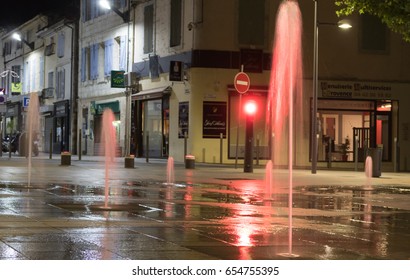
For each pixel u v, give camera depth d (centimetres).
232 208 1262
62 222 975
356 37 3231
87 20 4359
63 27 4750
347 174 2484
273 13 3116
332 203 1435
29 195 1380
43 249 746
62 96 4766
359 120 3250
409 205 1408
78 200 1308
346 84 3203
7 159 3209
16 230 884
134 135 3631
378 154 2333
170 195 1495
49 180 1798
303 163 3164
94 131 4194
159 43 3419
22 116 5678
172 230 940
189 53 3112
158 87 3425
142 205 1259
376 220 1145
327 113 3209
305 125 3156
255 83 3097
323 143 3188
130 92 3706
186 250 777
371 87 3241
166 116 3353
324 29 3183
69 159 2634
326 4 3177
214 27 3067
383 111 3269
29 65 5647
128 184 1764
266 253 773
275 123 3114
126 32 3781
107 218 1042
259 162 3102
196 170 2461
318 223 1081
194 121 3070
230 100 3091
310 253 782
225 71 3078
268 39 3109
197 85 3064
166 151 3359
